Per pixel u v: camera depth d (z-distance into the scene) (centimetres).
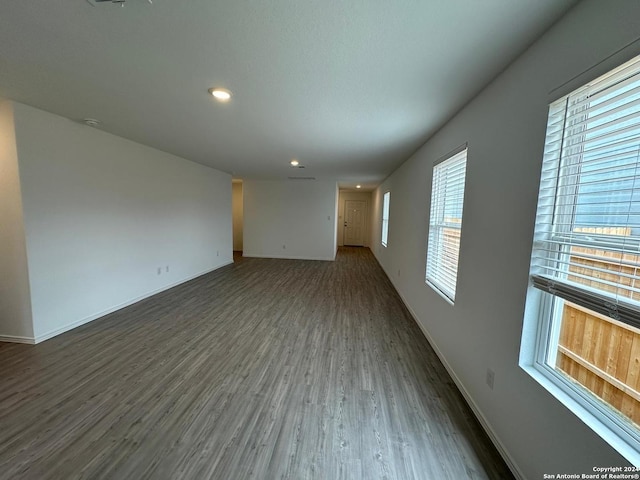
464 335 206
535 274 132
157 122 282
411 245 392
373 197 1007
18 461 143
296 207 794
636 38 88
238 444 157
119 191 359
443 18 122
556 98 120
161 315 352
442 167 280
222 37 140
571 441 106
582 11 107
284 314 366
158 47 151
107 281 348
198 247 559
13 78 191
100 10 122
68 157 292
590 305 101
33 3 117
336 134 308
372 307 402
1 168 252
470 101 209
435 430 170
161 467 141
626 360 97
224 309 379
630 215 96
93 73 182
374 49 147
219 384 212
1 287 266
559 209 125
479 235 188
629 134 97
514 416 142
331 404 192
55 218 282
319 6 117
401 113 238
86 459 145
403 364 248
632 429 93
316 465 145
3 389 201
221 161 509
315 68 169
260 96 210
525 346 137
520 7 113
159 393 200
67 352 254
